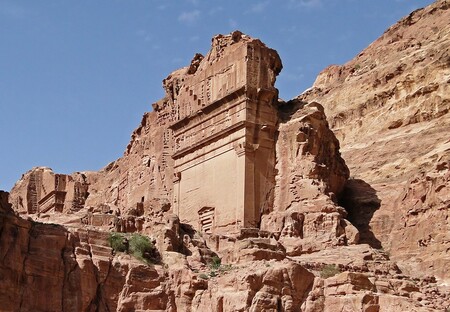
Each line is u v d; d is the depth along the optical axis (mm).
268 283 43594
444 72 78688
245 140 56906
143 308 44906
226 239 50500
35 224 45125
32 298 43219
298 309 43938
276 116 58375
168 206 61250
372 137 80312
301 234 53875
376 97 83875
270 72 58719
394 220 58156
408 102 80188
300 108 59844
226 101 58844
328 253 51250
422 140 73250
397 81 82312
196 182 60031
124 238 46844
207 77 61125
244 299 43031
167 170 71312
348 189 62719
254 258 47375
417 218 55406
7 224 43438
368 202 60906
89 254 45406
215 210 57906
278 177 56938
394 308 43625
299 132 56969
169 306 45188
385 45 92688
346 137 84312
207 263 47938
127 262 45719
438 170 55969
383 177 70500
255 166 56875
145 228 49219
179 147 62219
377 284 45375
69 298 44094
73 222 51031
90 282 44656
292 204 55438
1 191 44188
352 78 91000
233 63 59281
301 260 49938
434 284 49000
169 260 46719
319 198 54438
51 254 44375
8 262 42812
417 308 43719
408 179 61750
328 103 89438
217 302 43875
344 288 44188
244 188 56125
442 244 52844
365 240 58438
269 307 43062
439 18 89250
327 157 59062
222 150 58469
